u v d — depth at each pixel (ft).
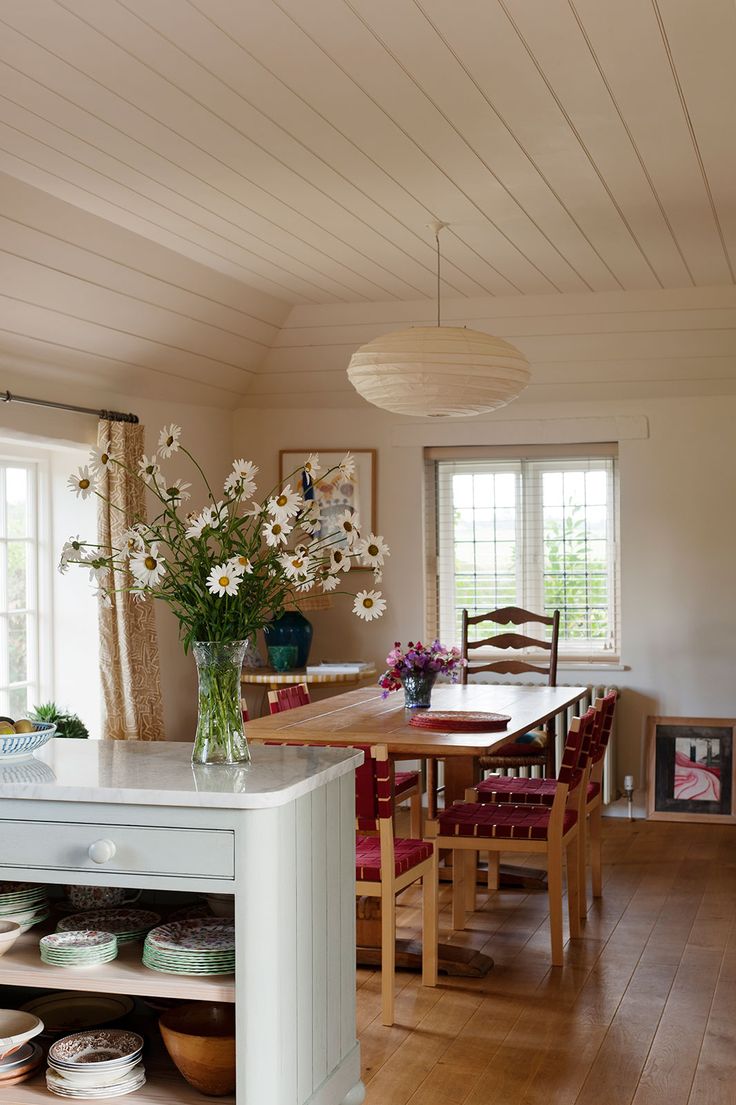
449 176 13.05
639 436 20.70
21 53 9.87
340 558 8.83
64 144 11.95
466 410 14.21
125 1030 8.28
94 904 8.90
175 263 16.22
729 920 14.79
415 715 13.97
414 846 12.49
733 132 11.73
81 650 18.02
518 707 15.56
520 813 14.10
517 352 13.85
